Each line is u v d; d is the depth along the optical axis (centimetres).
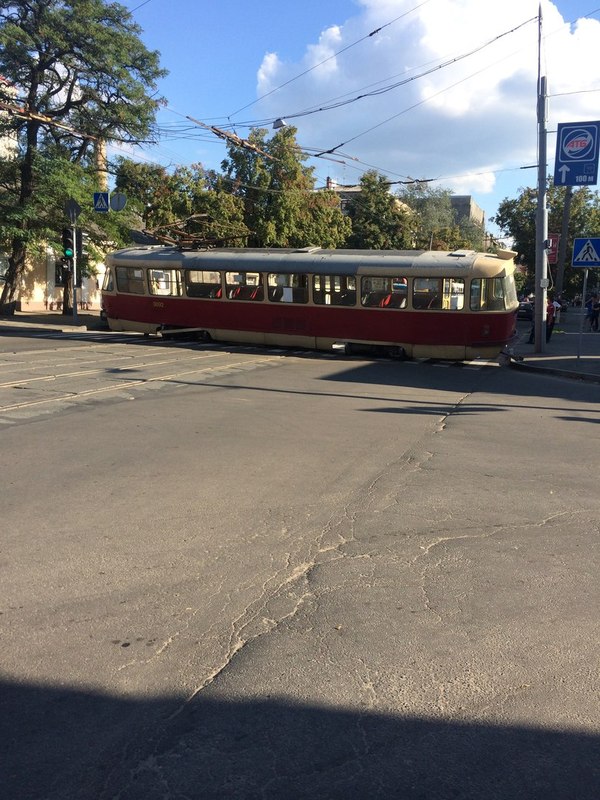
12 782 251
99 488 606
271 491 611
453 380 1539
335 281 2034
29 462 688
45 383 1184
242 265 2161
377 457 754
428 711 296
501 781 255
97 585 414
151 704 299
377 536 505
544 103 1934
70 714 292
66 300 3209
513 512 567
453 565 454
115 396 1099
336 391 1278
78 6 2536
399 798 246
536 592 415
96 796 245
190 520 530
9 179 2753
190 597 401
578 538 509
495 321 1877
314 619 377
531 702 304
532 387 1448
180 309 2280
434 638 358
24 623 367
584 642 357
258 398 1152
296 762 264
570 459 766
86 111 2792
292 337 2112
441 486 641
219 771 258
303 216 3781
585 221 5178
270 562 453
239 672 324
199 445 784
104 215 2900
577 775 259
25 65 2616
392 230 5172
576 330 3384
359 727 285
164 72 2814
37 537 488
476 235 8138
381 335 1984
